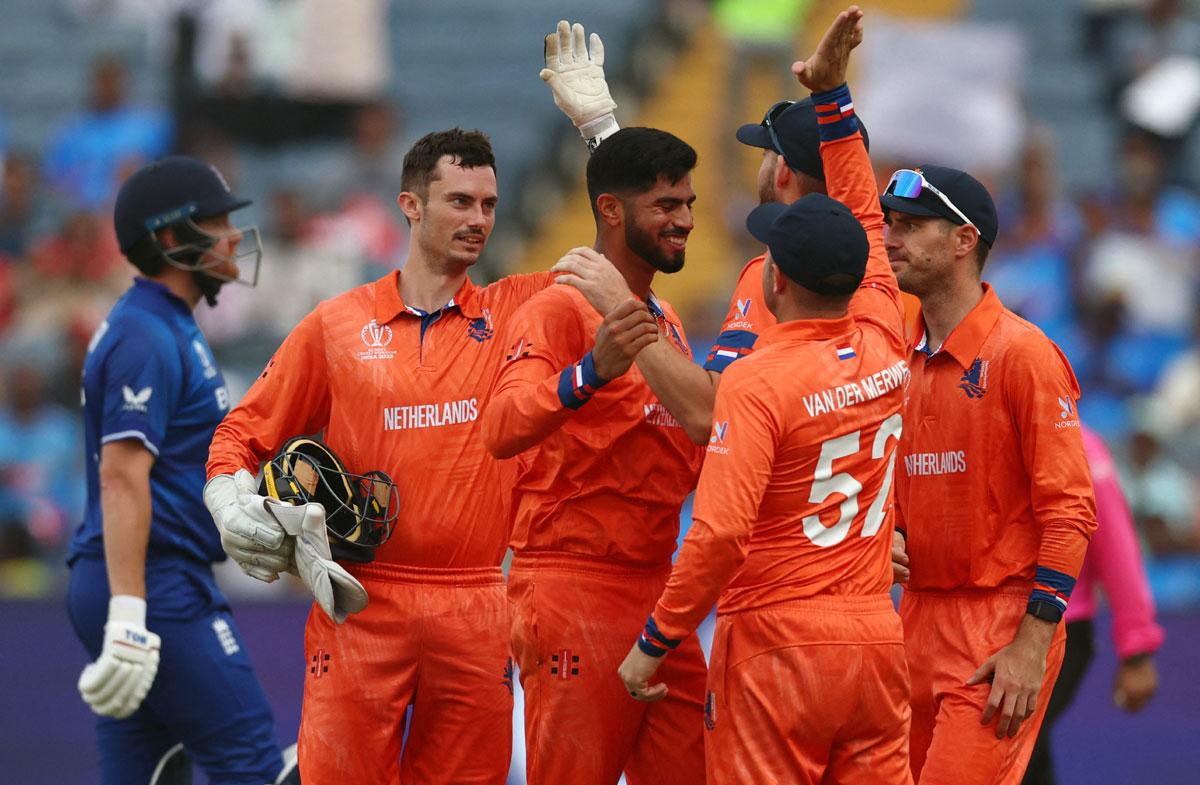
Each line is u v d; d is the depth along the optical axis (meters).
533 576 18.42
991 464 18.48
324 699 18.56
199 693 21.02
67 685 28.77
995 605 18.58
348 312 18.98
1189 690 27.48
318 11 49.91
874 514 16.86
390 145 49.78
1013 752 18.36
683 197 17.78
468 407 18.75
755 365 16.34
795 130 18.44
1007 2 58.66
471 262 18.94
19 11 58.16
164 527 20.97
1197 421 40.81
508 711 18.95
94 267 43.72
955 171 18.77
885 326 17.33
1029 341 18.30
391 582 18.58
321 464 18.38
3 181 48.91
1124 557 22.39
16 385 37.66
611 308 16.66
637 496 18.23
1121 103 54.75
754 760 16.50
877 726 16.70
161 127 48.78
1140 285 44.31
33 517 35.06
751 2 50.38
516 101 54.78
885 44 42.91
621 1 58.09
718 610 17.06
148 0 56.94
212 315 43.22
